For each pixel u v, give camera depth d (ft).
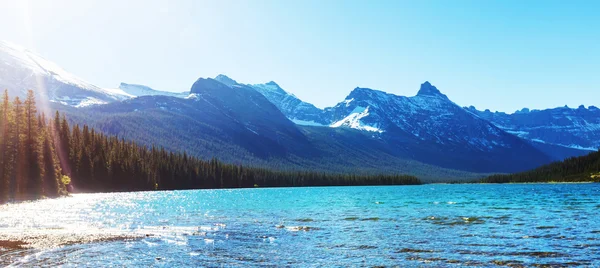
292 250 105.29
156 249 105.40
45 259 93.56
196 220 176.65
